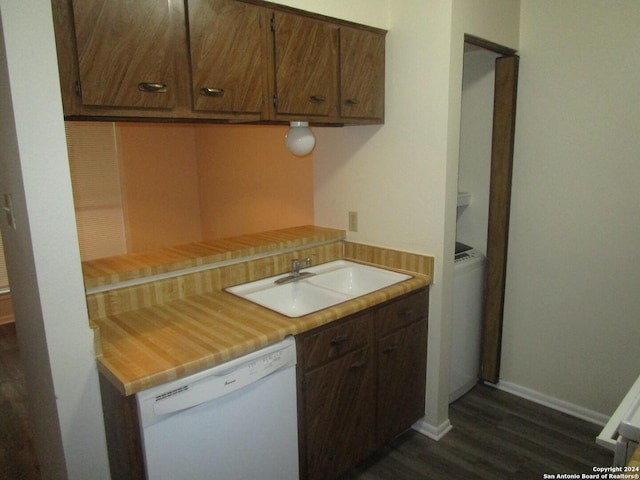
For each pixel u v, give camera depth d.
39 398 1.71
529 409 2.54
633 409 1.10
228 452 1.48
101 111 1.37
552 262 2.44
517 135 2.47
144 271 1.83
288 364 1.60
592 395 2.40
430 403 2.33
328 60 1.94
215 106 1.60
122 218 4.14
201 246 2.22
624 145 2.13
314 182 2.74
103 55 1.34
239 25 1.62
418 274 2.24
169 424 1.32
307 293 2.21
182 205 4.36
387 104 2.25
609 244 2.23
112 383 1.32
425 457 2.16
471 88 2.65
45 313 1.33
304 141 2.04
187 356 1.38
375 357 2.00
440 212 2.13
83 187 3.91
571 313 2.41
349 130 2.46
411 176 2.21
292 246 2.34
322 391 1.78
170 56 1.47
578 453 2.16
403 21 2.12
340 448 1.90
